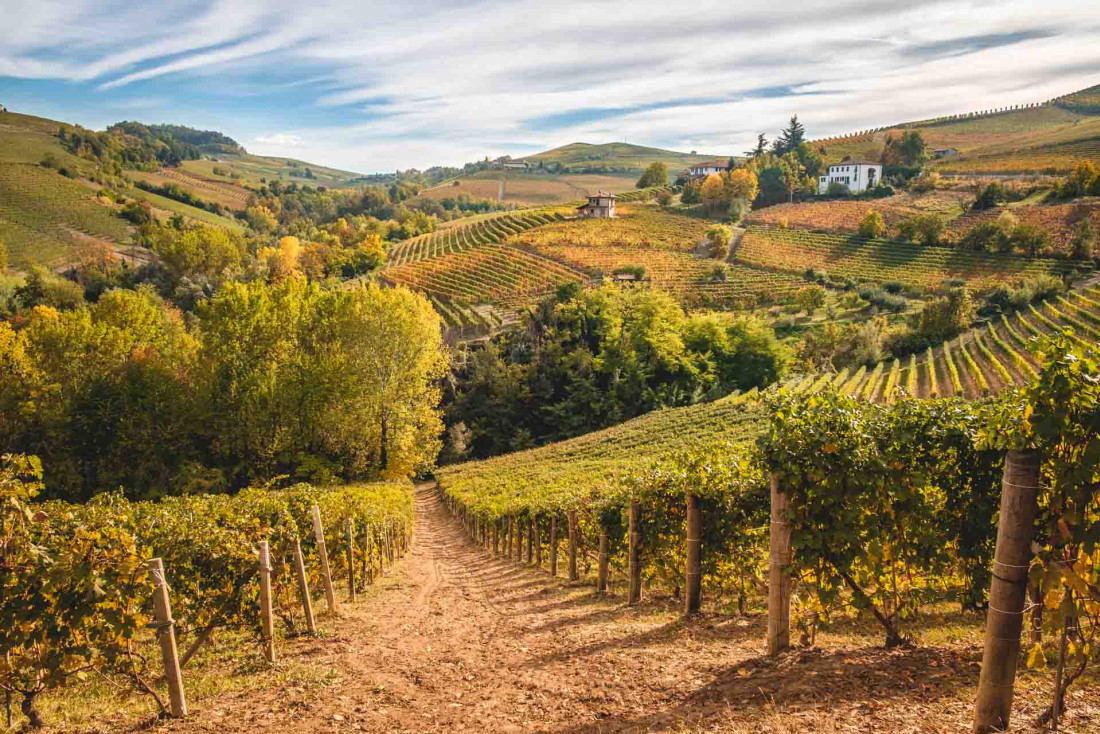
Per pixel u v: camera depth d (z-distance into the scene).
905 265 92.25
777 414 6.62
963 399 6.84
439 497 48.62
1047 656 5.50
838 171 152.75
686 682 6.09
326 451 41.97
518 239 121.25
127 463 41.66
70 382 41.56
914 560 6.68
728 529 9.04
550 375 72.25
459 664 7.72
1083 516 4.21
